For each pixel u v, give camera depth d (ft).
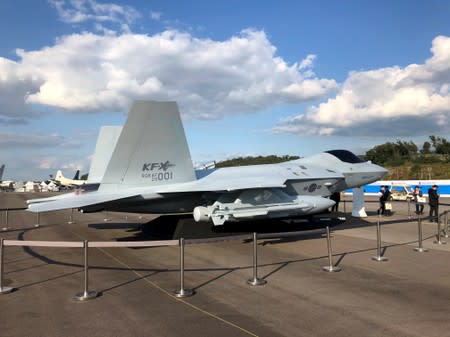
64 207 23.91
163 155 28.71
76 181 152.25
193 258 23.44
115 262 22.48
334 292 15.88
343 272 19.30
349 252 24.70
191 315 13.33
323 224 39.40
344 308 13.89
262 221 36.19
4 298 15.51
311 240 29.66
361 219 44.52
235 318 13.00
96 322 12.75
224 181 29.84
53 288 16.98
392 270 19.66
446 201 74.02
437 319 12.75
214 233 32.30
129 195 26.55
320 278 18.15
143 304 14.60
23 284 17.66
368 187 109.09
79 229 38.83
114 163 27.30
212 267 20.90
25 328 12.26
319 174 35.19
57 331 12.00
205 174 33.06
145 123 27.50
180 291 15.94
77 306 14.42
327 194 36.37
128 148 27.37
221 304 14.49
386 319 12.76
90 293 15.72
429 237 31.07
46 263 22.34
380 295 15.42
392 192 85.35
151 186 28.63
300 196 30.91
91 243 15.56
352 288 16.44
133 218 50.08
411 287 16.53
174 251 25.81
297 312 13.52
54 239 32.76
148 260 22.99
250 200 28.68
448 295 15.39
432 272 19.19
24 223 45.32
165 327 12.25
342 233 33.50
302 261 22.06
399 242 28.50
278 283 17.35
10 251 26.30
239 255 24.21
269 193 29.40
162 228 33.76
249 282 17.31
